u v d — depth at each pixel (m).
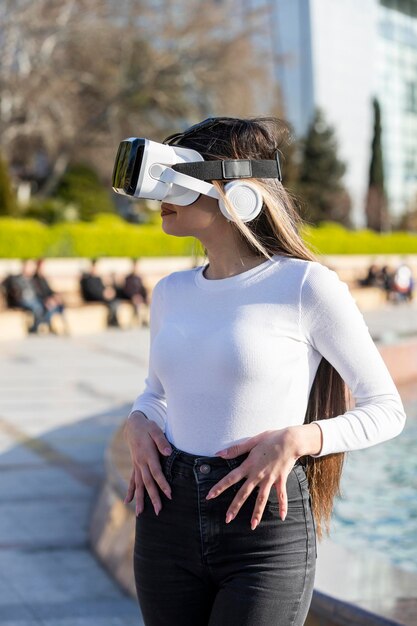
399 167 58.72
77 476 6.75
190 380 2.00
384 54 57.22
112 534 4.98
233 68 33.22
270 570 1.93
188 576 2.02
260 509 1.90
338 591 3.23
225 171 2.02
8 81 28.70
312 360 2.03
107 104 32.50
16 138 32.25
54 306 16.36
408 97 59.34
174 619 2.04
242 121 2.09
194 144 2.07
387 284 25.17
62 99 29.94
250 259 2.06
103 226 22.25
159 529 2.03
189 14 32.78
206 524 1.96
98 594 4.57
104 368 12.48
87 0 29.98
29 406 9.62
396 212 56.97
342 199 43.56
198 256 2.48
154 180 2.00
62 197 31.52
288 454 1.89
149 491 2.04
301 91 52.19
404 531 5.20
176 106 34.06
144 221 30.58
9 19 28.52
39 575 4.80
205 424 1.98
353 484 6.39
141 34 32.16
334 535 5.11
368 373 1.97
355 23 54.22
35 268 16.64
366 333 1.99
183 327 2.04
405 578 3.39
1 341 15.40
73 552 5.16
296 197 2.21
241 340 1.95
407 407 9.63
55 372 12.04
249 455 1.91
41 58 29.50
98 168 34.09
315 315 1.97
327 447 1.91
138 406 2.24
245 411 1.96
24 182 33.31
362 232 32.38
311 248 2.17
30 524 5.61
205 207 2.06
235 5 35.03
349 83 54.06
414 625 2.91
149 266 19.80
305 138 44.22
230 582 1.95
